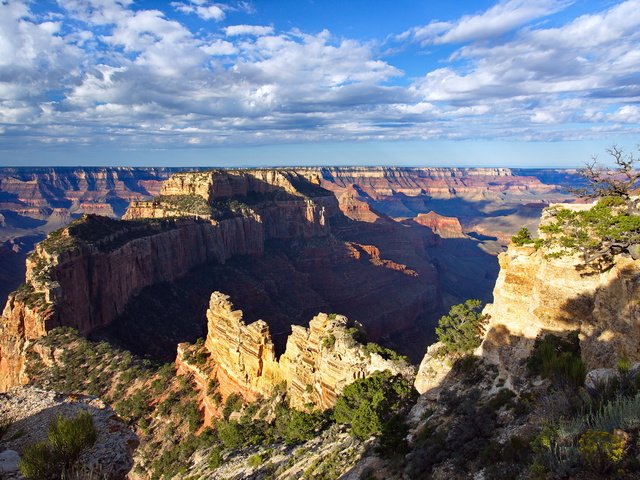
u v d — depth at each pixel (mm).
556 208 34219
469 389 31250
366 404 36969
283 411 49312
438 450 25219
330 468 32531
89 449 16250
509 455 19000
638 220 25094
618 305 23484
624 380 17172
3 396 20797
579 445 13148
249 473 39219
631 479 11547
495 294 33344
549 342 25922
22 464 14148
